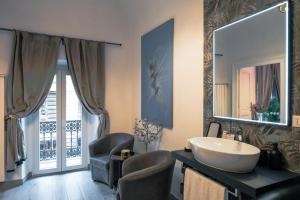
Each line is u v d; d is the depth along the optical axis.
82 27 3.64
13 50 3.13
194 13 2.34
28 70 3.20
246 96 1.75
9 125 3.05
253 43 1.69
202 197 1.58
